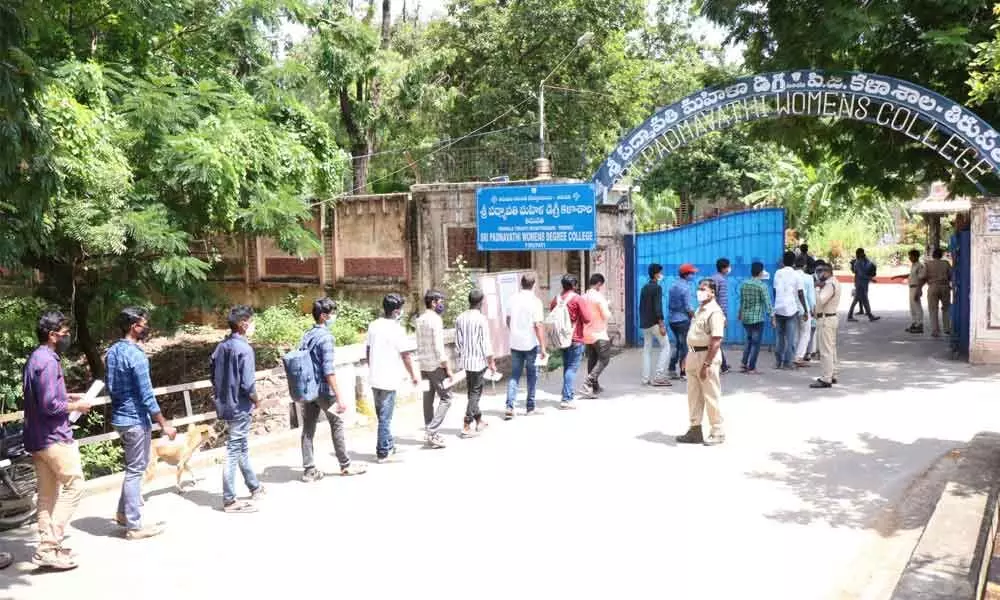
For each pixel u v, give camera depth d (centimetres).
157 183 1161
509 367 1345
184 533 661
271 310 1725
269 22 1455
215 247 1631
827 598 514
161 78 1227
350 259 1850
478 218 1498
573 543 615
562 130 2433
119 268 1260
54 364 585
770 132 1633
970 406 1020
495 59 2442
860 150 1606
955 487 624
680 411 1045
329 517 691
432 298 905
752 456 830
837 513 663
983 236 1285
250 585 557
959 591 449
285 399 1135
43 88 725
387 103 2225
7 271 1252
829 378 1151
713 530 632
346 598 533
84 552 623
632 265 1583
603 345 1123
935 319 1622
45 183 812
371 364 855
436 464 843
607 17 2377
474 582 552
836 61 1416
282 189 1312
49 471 584
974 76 868
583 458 844
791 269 1306
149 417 661
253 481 734
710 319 856
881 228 3762
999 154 1227
